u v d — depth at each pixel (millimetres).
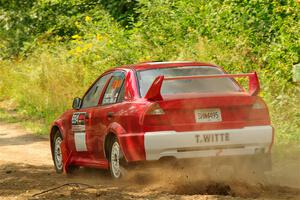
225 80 22141
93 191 20109
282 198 18969
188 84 21641
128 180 21266
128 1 54094
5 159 30281
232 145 20547
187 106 20375
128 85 22078
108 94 23250
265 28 35969
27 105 49812
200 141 20312
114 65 42312
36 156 31344
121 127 21219
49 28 60375
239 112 20750
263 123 20922
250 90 21406
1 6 64875
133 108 20938
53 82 46094
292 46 31484
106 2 56719
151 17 42062
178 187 20391
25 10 63406
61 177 24922
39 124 43844
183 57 35938
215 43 35844
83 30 49750
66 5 60875
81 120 24297
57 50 51531
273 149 27062
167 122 20344
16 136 39625
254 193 19781
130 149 20703
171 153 20250
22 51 60562
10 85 57844
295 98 29922
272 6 36438
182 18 40250
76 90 45375
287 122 29219
